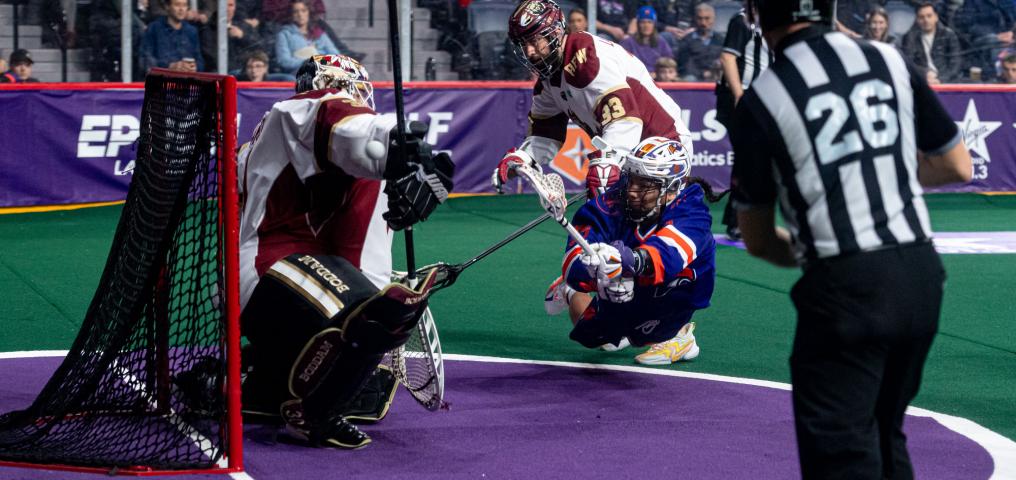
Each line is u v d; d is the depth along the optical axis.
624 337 8.62
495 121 17.09
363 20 17.88
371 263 6.64
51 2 16.81
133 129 15.70
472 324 9.77
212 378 6.20
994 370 8.38
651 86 8.35
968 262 13.04
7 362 8.27
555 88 8.35
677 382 7.95
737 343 9.16
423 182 5.79
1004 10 19.88
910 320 4.27
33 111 15.14
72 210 15.63
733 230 14.06
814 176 4.27
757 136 4.34
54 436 6.42
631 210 7.50
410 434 6.66
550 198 7.02
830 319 4.27
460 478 5.86
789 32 4.50
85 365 6.64
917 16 19.70
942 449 6.43
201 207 6.20
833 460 4.28
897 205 4.31
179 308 6.48
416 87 16.52
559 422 6.94
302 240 6.48
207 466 5.82
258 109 15.91
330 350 6.00
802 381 4.37
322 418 6.20
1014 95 18.31
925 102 4.49
